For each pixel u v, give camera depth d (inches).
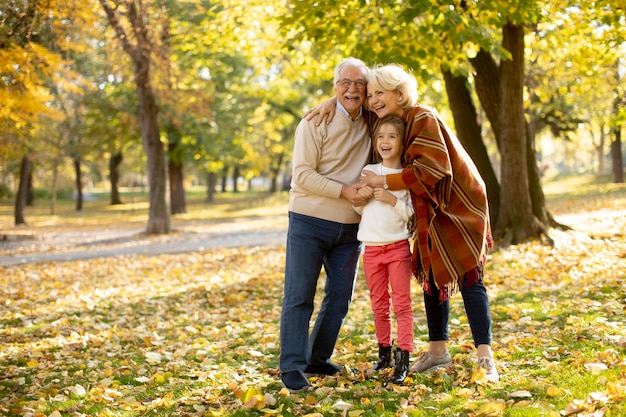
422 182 148.4
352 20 358.9
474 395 139.2
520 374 153.9
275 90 767.1
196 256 548.1
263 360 202.4
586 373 143.4
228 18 465.7
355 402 143.2
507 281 323.6
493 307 253.6
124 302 338.3
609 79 549.3
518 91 420.8
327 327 167.0
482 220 151.9
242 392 150.9
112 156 1812.3
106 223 1182.3
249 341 232.7
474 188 153.1
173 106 789.2
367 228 158.9
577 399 124.7
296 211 164.7
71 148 1278.3
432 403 136.5
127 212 1551.4
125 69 729.0
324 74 515.5
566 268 336.8
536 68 569.3
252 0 432.1
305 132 162.4
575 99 804.0
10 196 2176.4
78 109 1048.8
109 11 579.2
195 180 3693.4
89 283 414.6
